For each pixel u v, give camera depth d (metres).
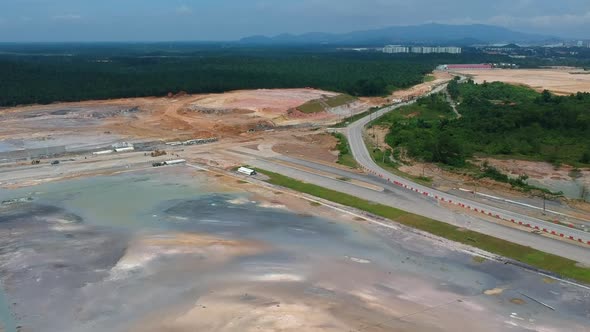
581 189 70.69
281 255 49.00
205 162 85.00
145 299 40.97
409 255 49.06
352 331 36.19
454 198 65.38
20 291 42.28
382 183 72.25
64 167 81.56
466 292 41.91
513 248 49.62
